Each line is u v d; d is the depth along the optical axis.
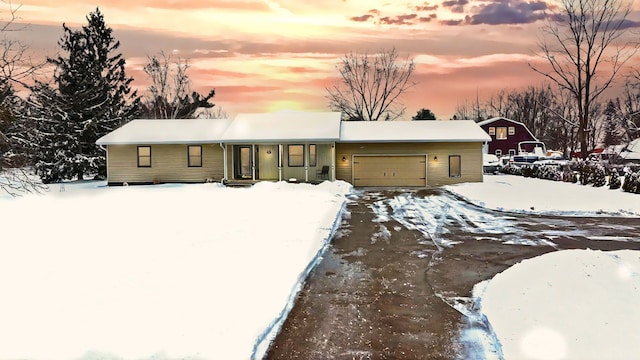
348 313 5.25
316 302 5.62
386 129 23.98
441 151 22.47
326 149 22.17
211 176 22.88
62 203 14.02
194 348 4.04
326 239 9.07
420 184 22.61
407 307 5.45
